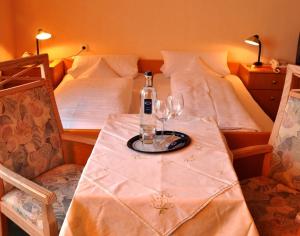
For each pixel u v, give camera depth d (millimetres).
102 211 1226
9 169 1623
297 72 1803
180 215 1190
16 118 1756
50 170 1923
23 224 1597
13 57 4035
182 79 3521
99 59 3924
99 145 1606
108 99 2975
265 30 4133
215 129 1813
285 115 1823
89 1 3982
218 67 4012
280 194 1671
